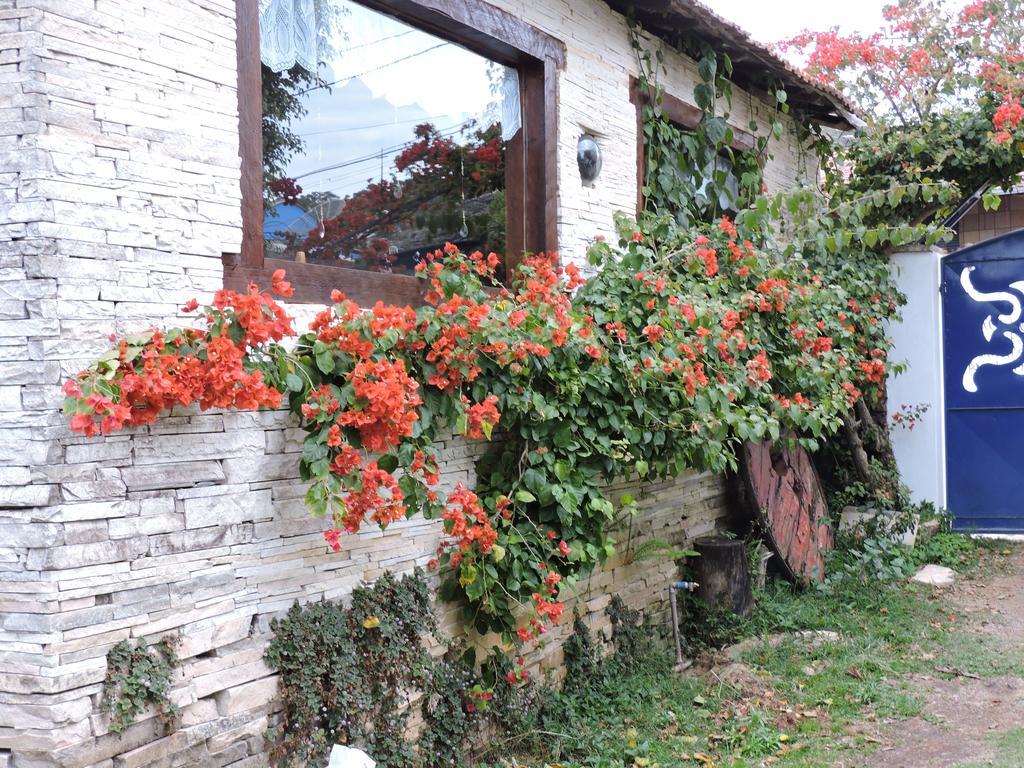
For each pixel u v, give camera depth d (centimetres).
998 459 877
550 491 429
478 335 385
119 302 293
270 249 376
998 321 872
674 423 489
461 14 447
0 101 274
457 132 481
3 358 275
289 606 355
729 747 459
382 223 436
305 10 389
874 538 812
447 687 424
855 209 650
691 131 702
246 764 330
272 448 346
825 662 579
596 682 533
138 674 292
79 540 279
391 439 344
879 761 437
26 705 274
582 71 553
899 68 927
